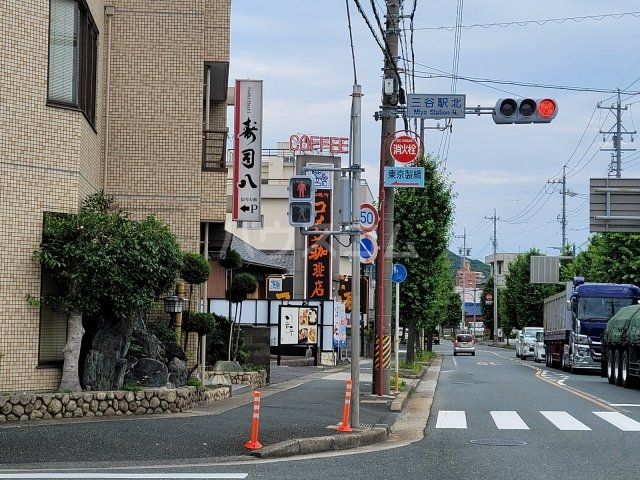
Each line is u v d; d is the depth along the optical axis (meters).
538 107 17.53
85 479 9.54
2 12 14.95
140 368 16.47
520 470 10.48
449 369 40.81
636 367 25.83
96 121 18.72
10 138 15.01
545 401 20.77
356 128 14.18
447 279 53.34
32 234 15.21
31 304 15.05
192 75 20.11
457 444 13.02
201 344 19.52
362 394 20.77
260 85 20.67
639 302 36.97
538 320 90.50
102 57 19.75
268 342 24.14
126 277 15.06
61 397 14.27
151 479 9.57
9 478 9.57
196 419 14.44
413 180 19.36
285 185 62.16
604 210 37.25
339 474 10.09
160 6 20.12
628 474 10.21
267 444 12.05
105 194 17.47
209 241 22.98
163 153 20.02
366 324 51.12
